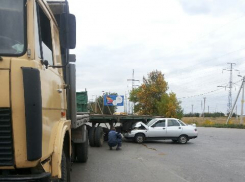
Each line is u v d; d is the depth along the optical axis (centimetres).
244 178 824
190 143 1903
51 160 371
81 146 994
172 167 996
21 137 289
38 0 351
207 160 1162
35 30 328
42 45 362
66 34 370
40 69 322
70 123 525
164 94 4459
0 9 312
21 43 307
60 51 481
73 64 568
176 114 4403
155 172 905
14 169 302
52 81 387
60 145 385
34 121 292
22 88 290
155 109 4544
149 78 4600
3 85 287
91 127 1688
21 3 317
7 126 287
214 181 786
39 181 299
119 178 815
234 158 1221
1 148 287
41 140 300
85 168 961
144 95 4541
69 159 505
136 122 2058
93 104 4422
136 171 919
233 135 2708
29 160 289
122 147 1639
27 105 289
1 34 307
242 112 4912
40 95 300
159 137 1877
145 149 1545
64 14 372
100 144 1655
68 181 501
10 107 287
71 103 564
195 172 907
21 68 292
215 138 2341
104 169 948
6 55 302
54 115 395
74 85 567
